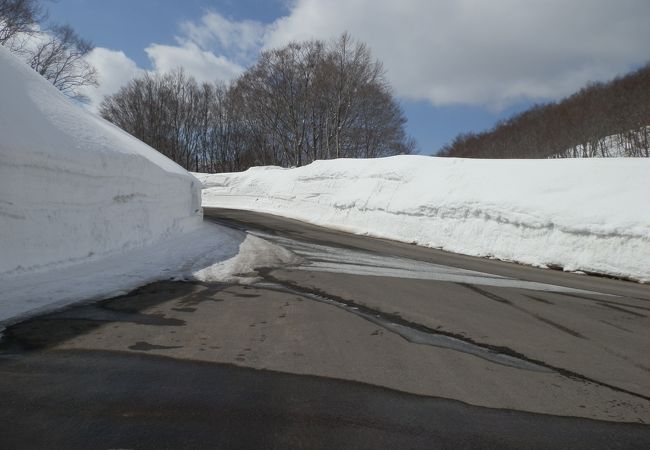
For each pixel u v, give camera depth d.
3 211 6.61
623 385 3.97
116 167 9.55
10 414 2.98
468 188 15.39
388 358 4.39
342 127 45.97
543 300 7.32
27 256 6.93
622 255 10.38
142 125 55.00
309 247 12.83
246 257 10.27
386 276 8.84
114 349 4.27
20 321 4.96
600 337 5.39
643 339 5.37
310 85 46.75
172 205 13.34
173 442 2.74
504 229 13.14
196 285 7.26
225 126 58.31
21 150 6.95
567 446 2.92
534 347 4.92
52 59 29.69
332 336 4.98
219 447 2.71
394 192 18.59
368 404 3.39
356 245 14.02
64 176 7.88
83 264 8.04
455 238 14.49
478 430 3.07
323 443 2.82
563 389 3.84
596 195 12.03
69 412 3.04
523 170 14.99
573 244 11.31
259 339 4.76
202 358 4.15
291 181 29.02
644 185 11.70
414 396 3.57
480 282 8.70
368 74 45.41
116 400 3.25
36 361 3.90
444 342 4.96
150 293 6.55
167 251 10.30
